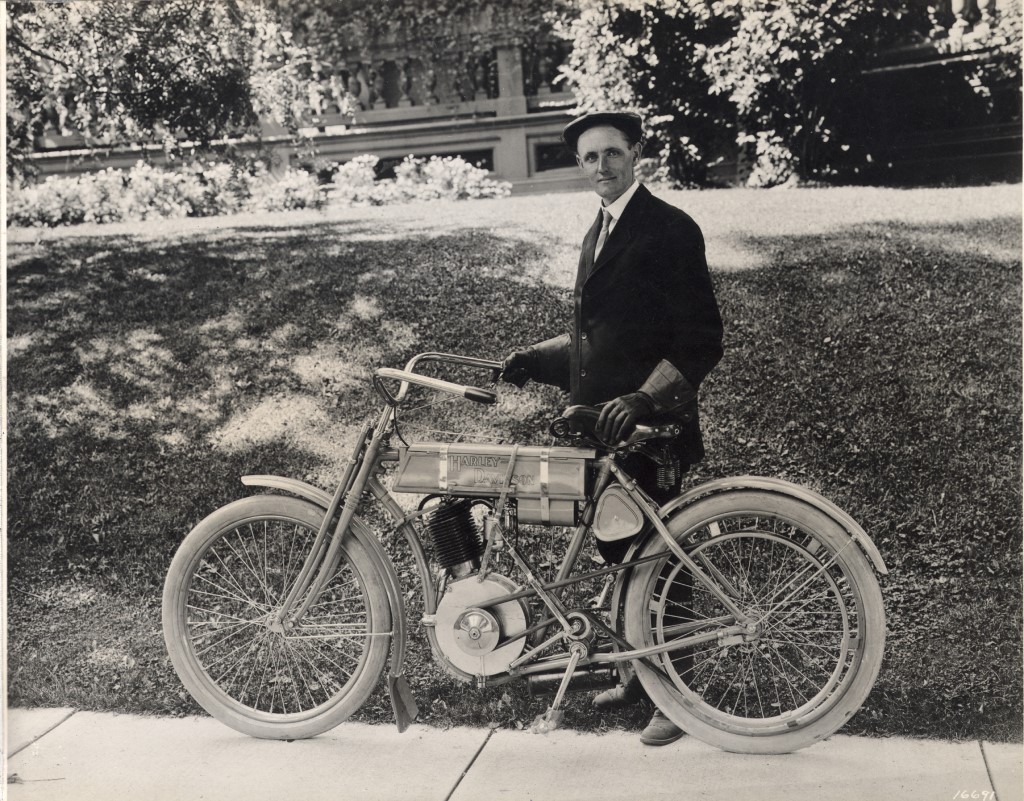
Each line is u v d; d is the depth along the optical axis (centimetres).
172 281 370
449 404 356
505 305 354
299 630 306
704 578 262
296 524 290
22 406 374
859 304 333
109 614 356
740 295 340
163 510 367
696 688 304
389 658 293
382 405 361
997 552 320
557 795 260
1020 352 324
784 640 305
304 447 364
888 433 331
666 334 282
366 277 363
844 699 262
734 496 260
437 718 302
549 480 261
